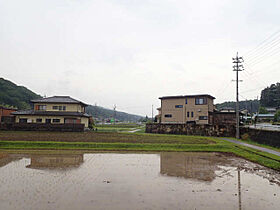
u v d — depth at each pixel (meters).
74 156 14.78
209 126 31.53
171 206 6.41
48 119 33.88
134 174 10.22
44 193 7.26
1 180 8.75
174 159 14.41
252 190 8.13
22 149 17.06
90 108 150.38
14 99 64.50
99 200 6.74
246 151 17.20
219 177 9.95
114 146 18.77
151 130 36.47
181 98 38.56
